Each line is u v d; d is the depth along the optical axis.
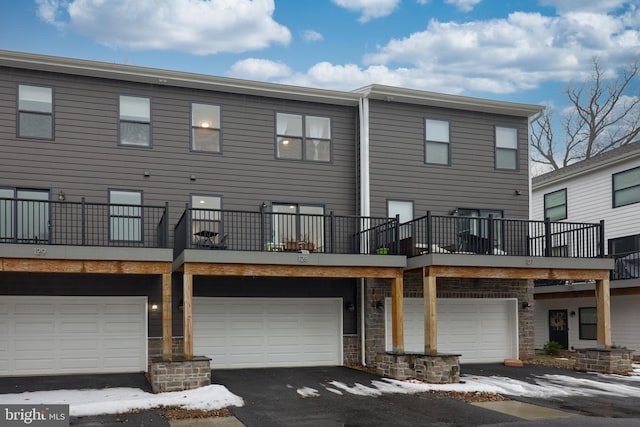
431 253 13.41
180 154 14.48
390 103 16.09
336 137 15.93
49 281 13.35
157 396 10.48
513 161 17.27
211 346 14.44
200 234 13.12
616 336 18.73
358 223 15.21
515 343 16.66
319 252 13.38
